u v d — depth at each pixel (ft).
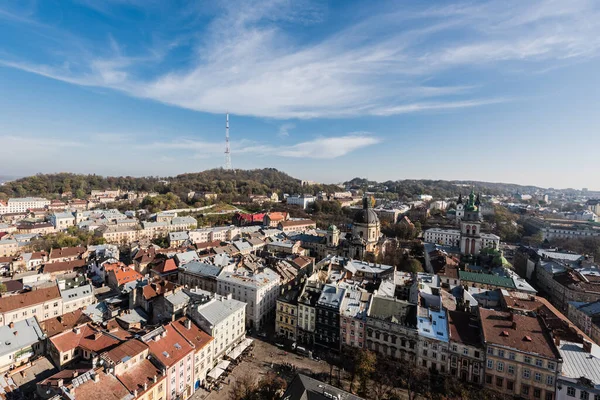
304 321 354.74
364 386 260.01
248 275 435.94
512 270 563.07
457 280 481.87
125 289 436.35
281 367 306.76
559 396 243.19
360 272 488.02
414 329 298.56
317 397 213.25
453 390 263.70
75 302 403.13
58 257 619.67
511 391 260.62
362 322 321.93
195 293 363.15
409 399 251.60
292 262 545.03
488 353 268.41
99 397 204.23
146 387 220.43
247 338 359.87
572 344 278.87
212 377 287.28
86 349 270.87
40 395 222.07
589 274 496.23
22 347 281.95
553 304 503.61
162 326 281.95
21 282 437.58
